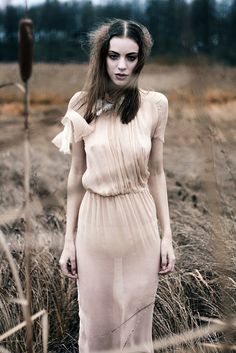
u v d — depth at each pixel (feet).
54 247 9.68
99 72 6.97
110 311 7.32
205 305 8.87
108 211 6.98
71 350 8.95
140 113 7.13
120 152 6.87
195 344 7.47
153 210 7.27
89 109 7.06
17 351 8.10
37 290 8.80
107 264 7.12
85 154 7.33
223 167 11.33
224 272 5.46
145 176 7.16
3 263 9.29
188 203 13.03
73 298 9.53
